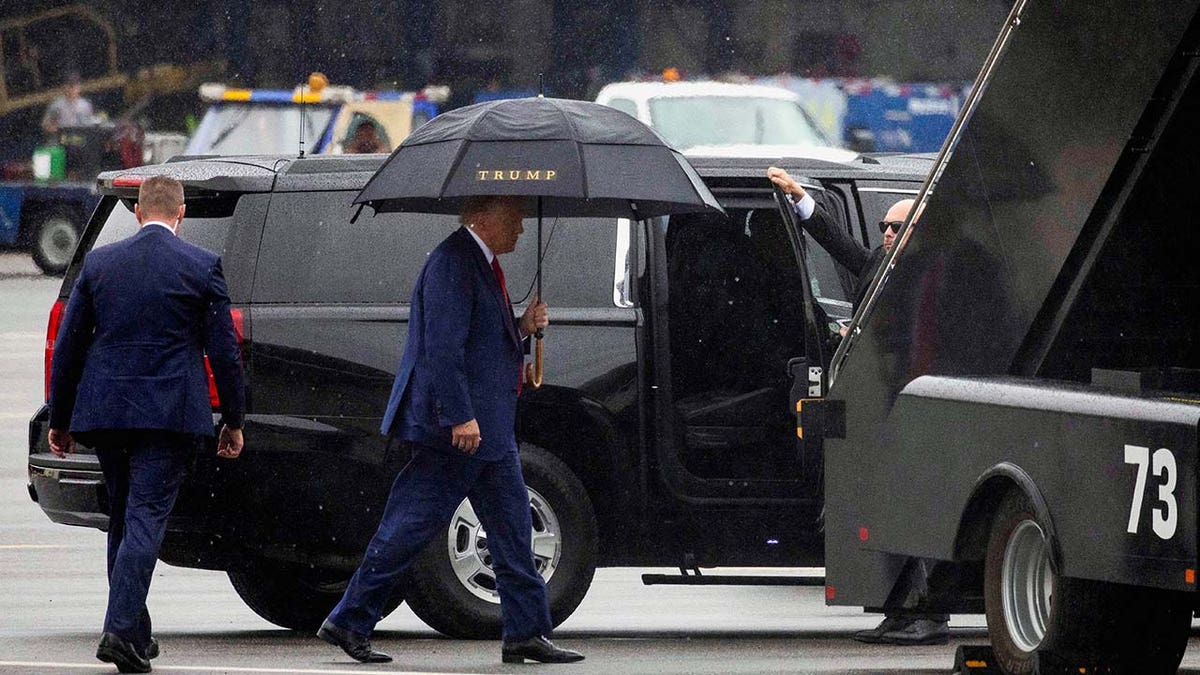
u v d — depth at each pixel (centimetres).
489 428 2534
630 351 2912
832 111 9206
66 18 10262
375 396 2834
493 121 2519
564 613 2866
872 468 2494
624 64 10600
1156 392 2094
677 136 6347
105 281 2566
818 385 2891
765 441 3019
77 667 2570
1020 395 2203
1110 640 2145
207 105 10419
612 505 2928
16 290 9494
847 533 2545
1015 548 2244
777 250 3048
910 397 2402
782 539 2944
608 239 2928
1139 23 2183
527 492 2598
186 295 2567
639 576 3878
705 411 3003
